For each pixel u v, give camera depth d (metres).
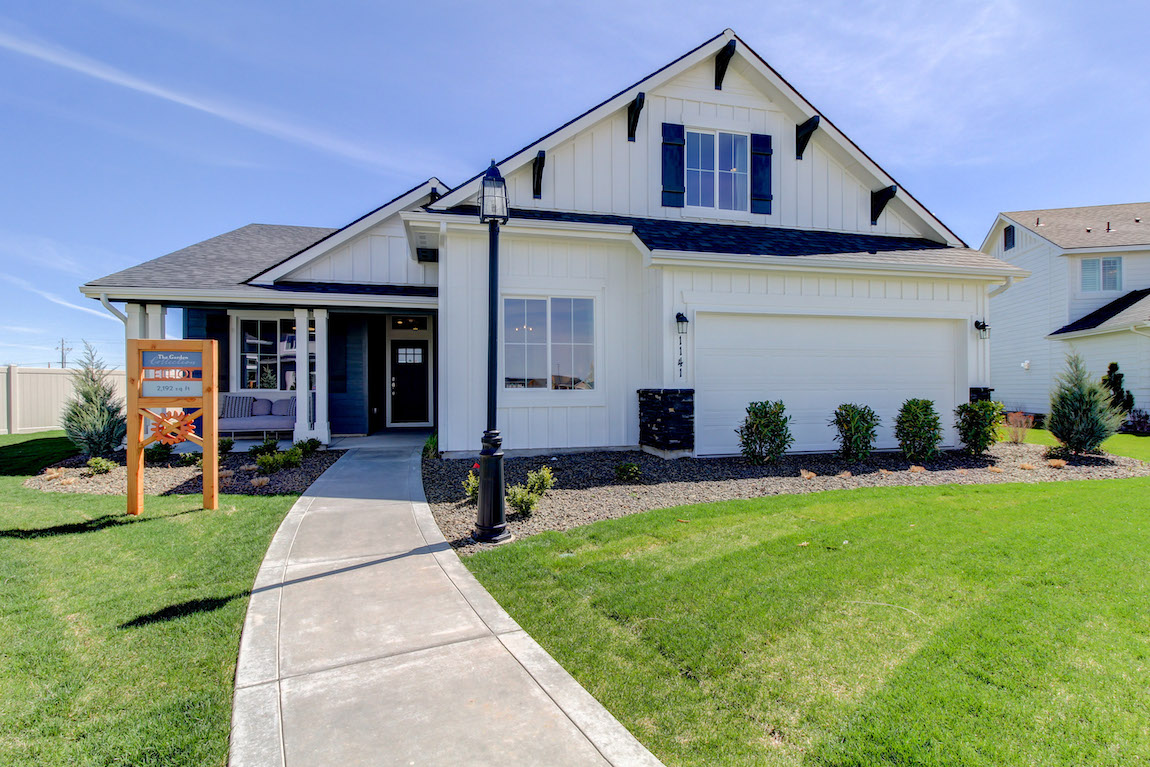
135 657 2.79
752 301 9.06
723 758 2.08
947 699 2.43
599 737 2.19
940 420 9.97
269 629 3.12
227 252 12.72
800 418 9.39
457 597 3.59
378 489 6.75
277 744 2.13
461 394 8.91
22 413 14.06
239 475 7.70
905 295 9.77
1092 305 17.70
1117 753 2.08
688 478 7.31
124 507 5.93
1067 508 5.74
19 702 2.39
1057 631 3.06
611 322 9.48
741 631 3.08
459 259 8.87
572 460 8.53
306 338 10.50
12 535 4.85
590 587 3.73
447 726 2.26
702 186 10.53
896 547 4.49
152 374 5.74
